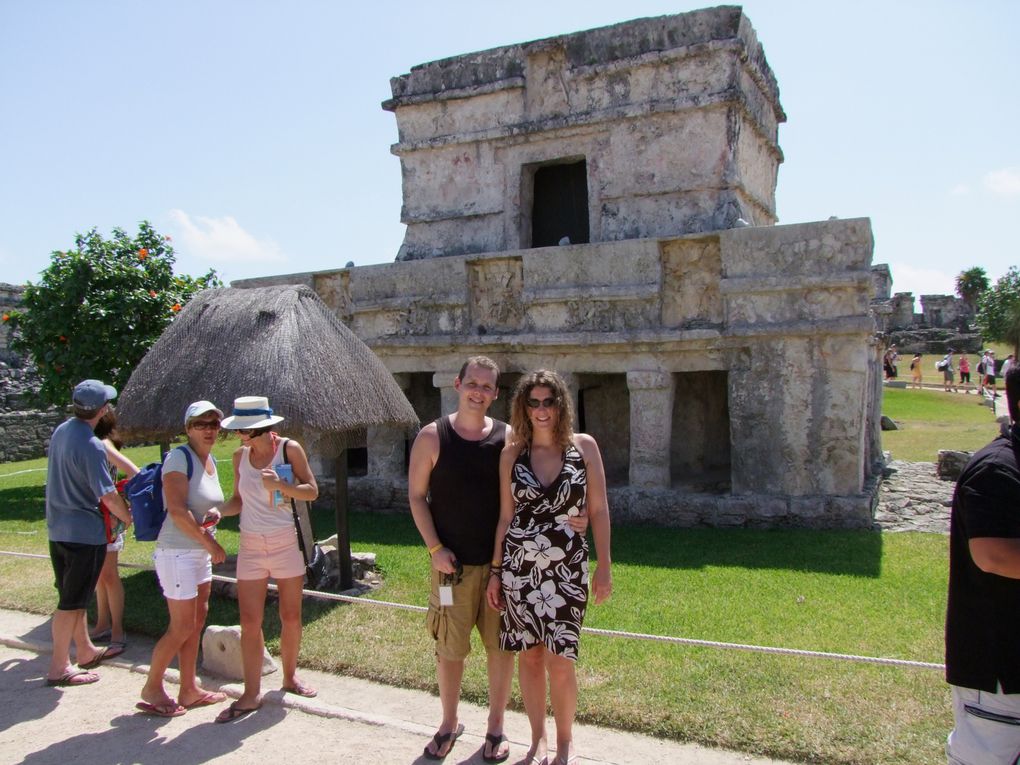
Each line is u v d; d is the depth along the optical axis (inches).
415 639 226.5
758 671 194.2
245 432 186.2
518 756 161.0
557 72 446.6
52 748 171.0
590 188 435.8
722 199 406.9
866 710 172.2
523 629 151.1
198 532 183.0
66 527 206.4
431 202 478.9
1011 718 109.7
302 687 194.9
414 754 163.6
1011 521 106.3
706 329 364.8
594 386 480.4
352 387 265.3
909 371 1461.6
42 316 472.1
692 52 407.2
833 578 276.8
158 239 503.8
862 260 340.2
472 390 164.2
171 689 201.9
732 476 366.9
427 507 165.3
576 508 153.2
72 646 238.5
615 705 178.1
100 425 228.1
